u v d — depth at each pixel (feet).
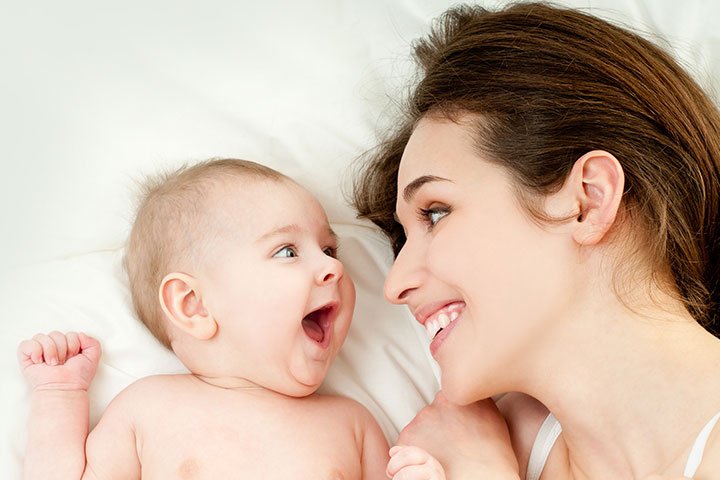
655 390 3.56
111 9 5.09
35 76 5.04
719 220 3.95
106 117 5.00
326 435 4.23
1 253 4.77
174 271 4.34
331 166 4.94
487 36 3.99
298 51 5.10
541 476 4.08
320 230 4.45
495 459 3.92
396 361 4.70
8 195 4.88
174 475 4.05
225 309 4.25
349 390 4.58
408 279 3.92
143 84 5.04
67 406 4.18
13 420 4.18
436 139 3.85
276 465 4.09
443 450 3.98
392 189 4.62
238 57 5.08
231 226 4.29
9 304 4.52
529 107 3.74
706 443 3.36
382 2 5.18
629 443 3.59
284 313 4.20
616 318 3.63
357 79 5.07
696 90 4.12
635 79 3.89
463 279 3.68
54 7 5.08
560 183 3.64
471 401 3.87
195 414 4.19
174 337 4.40
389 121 4.99
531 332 3.65
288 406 4.29
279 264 4.25
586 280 3.64
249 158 4.95
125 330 4.50
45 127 4.99
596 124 3.74
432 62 4.19
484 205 3.69
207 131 4.99
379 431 4.42
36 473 4.00
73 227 4.85
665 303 3.70
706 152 3.92
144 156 4.94
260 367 4.26
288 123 4.97
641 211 3.72
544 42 3.91
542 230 3.63
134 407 4.22
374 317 4.76
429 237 3.91
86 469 4.09
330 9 5.15
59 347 4.29
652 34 4.65
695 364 3.54
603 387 3.65
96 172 4.93
